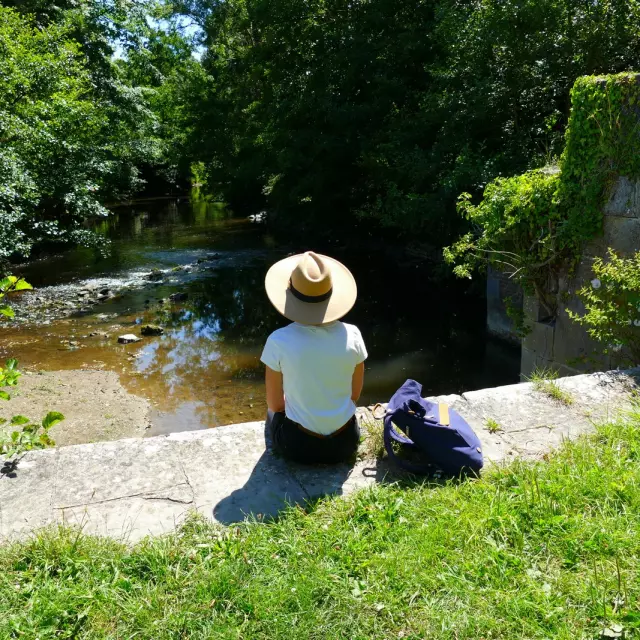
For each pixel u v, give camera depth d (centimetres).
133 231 2566
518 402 405
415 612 223
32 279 1605
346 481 318
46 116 1515
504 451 346
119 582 239
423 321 1218
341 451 328
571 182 614
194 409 772
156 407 779
